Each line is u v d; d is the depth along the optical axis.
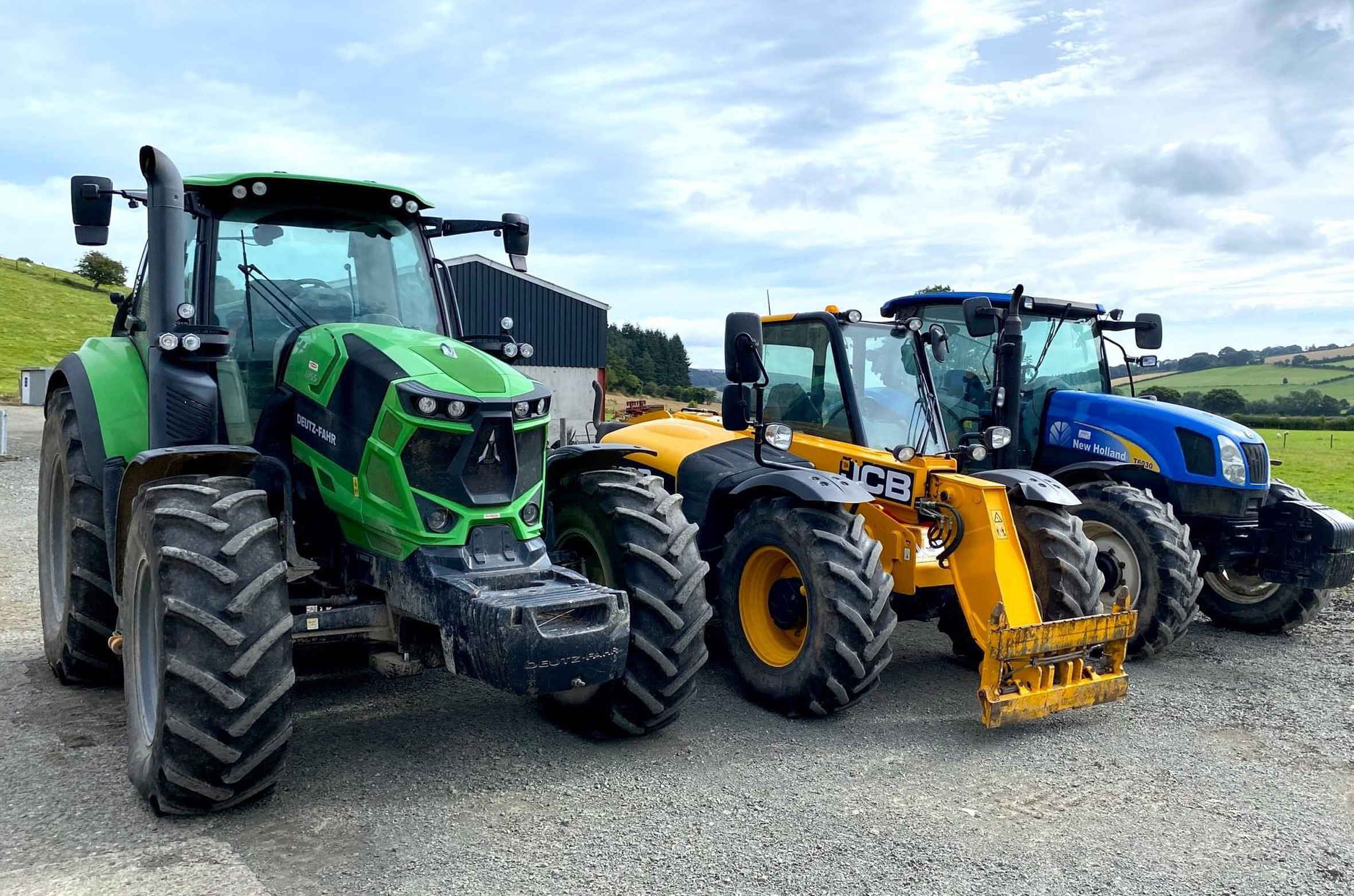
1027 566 4.69
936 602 5.13
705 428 6.25
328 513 3.90
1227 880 3.03
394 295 4.48
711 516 5.37
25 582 6.72
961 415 6.82
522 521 3.64
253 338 4.14
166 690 2.96
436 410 3.40
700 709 4.60
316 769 3.63
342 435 3.66
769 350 5.97
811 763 3.91
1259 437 6.60
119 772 3.53
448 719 4.26
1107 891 2.93
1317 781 3.91
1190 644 6.39
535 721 4.27
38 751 3.70
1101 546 6.07
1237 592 6.97
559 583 3.49
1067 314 7.29
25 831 3.03
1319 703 5.00
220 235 4.13
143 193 4.27
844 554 4.36
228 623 3.01
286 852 2.95
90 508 4.30
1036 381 7.16
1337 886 3.00
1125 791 3.73
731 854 3.06
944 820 3.40
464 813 3.29
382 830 3.13
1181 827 3.42
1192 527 6.63
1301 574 6.12
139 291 4.55
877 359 5.47
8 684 4.54
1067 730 4.46
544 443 3.79
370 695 4.56
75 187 4.02
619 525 4.08
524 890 2.78
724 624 4.93
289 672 3.11
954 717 4.58
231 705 2.96
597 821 3.26
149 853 2.91
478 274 22.83
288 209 4.29
